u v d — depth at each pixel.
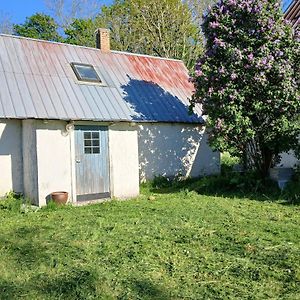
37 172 8.87
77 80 11.02
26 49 11.39
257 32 9.05
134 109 11.33
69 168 9.35
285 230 5.82
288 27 8.94
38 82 10.20
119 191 10.13
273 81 8.88
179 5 27.61
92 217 7.28
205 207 7.92
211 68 9.34
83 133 9.65
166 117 12.20
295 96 8.61
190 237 5.53
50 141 9.09
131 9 28.38
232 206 7.96
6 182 9.64
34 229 6.32
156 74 14.09
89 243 5.35
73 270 4.27
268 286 3.75
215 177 11.88
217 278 3.96
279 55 8.79
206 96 9.39
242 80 9.02
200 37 27.45
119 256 4.74
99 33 13.71
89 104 10.20
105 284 3.80
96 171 9.79
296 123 8.92
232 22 9.16
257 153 10.05
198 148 13.62
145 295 3.55
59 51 12.09
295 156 9.67
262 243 5.16
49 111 9.26
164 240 5.41
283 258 4.51
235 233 5.71
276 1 9.05
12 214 7.78
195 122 12.98
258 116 9.31
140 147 12.27
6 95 9.30
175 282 3.87
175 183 12.21
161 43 27.70
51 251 5.02
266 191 9.53
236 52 8.81
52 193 8.85
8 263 4.56
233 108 8.93
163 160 12.75
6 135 9.67
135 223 6.57
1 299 3.49
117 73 12.72
